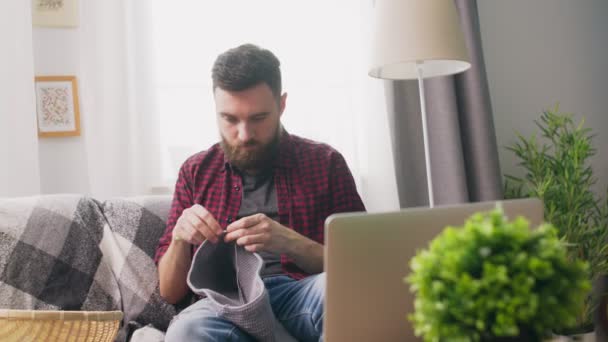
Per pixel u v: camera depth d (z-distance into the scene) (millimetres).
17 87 2107
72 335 1274
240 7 2332
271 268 1604
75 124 2246
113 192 2199
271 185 1712
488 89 2391
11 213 1672
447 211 917
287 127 2359
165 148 2301
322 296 1329
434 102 2357
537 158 2357
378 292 857
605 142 2705
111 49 2201
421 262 644
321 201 1715
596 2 2721
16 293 1602
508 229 635
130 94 2213
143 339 1558
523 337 632
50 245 1678
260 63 1614
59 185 2246
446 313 619
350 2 2359
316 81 2369
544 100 2662
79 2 2230
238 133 1619
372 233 849
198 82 2316
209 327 1289
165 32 2287
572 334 2176
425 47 1692
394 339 878
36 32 2225
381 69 1903
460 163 2326
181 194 1727
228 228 1413
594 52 2723
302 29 2363
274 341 1318
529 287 605
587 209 2381
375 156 2352
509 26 2639
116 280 1737
